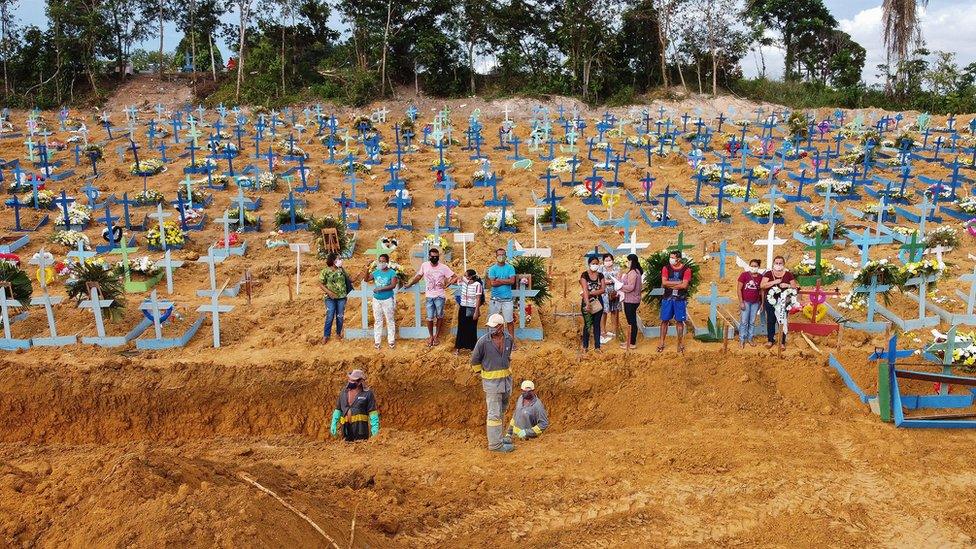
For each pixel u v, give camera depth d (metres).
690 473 9.88
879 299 15.37
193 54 54.53
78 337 14.21
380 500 9.20
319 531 7.59
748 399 12.23
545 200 25.80
